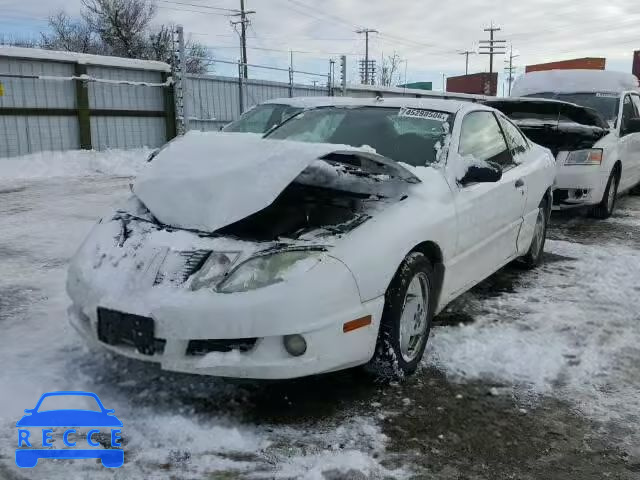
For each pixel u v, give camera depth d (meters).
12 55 13.27
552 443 2.78
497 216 4.39
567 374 3.47
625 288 5.18
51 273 5.14
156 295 2.77
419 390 3.22
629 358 3.71
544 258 6.25
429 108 4.45
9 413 2.77
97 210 8.35
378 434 2.78
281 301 2.71
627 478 2.54
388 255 3.07
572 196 7.88
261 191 3.01
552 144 7.94
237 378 2.75
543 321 4.32
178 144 3.62
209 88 17.70
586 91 10.02
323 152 3.14
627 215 9.01
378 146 4.18
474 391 3.23
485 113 4.82
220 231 3.06
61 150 14.52
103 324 2.88
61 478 2.34
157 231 3.08
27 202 9.03
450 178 3.85
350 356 2.91
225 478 2.40
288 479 2.41
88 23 35.69
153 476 2.39
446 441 2.75
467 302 4.74
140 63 15.98
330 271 2.84
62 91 14.42
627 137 9.10
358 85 22.52
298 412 2.95
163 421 2.78
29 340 3.62
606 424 2.96
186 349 2.73
